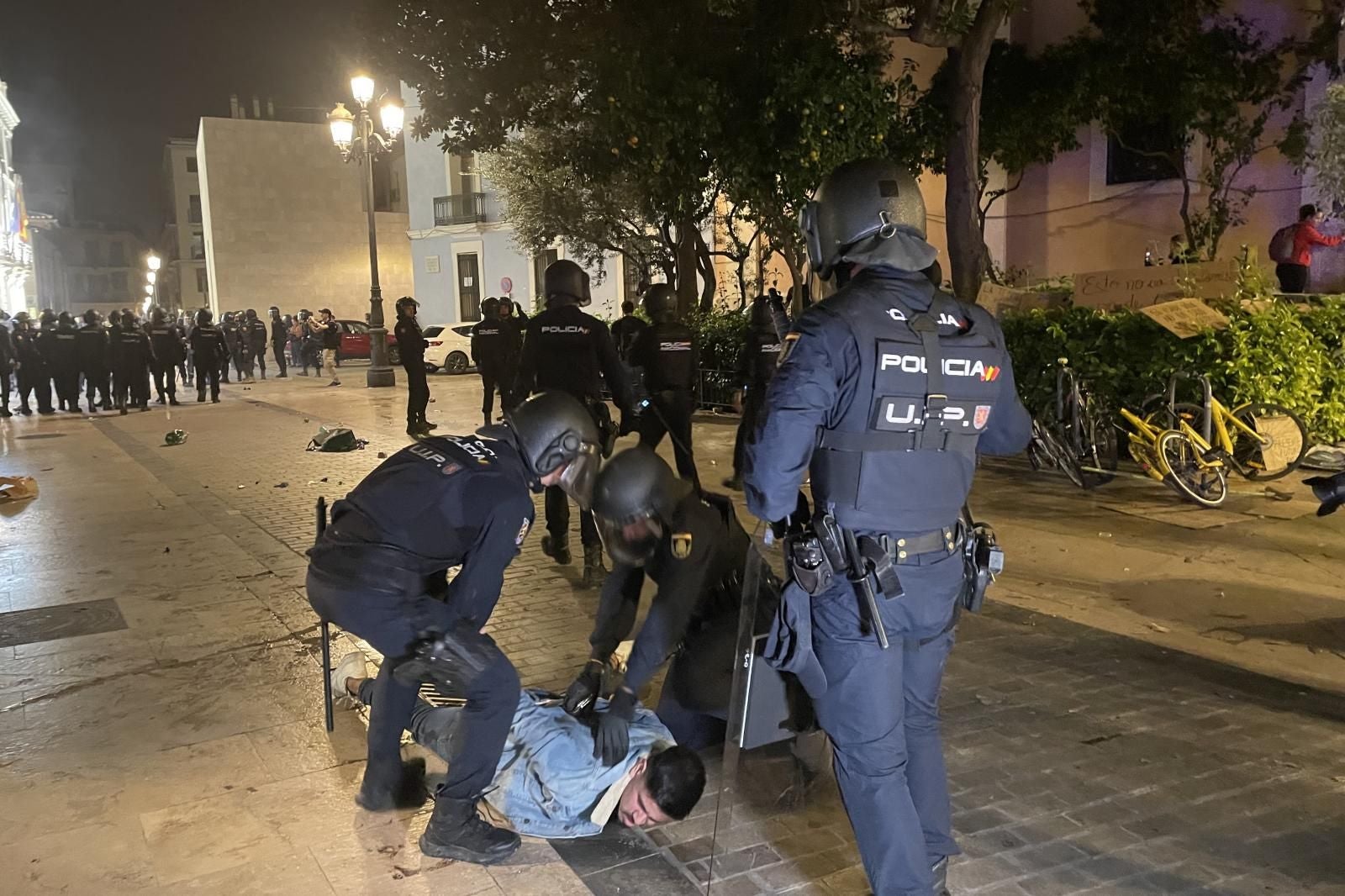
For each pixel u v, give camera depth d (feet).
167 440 43.60
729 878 9.80
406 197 150.10
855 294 8.09
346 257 149.28
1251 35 49.73
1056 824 10.65
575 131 52.01
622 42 37.24
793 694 9.39
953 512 8.31
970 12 36.73
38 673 15.67
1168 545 21.91
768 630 9.09
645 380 23.49
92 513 28.68
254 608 19.02
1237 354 27.61
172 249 223.30
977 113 38.52
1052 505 26.17
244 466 36.91
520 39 39.63
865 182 8.48
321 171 146.61
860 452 7.91
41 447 43.70
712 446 38.91
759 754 11.27
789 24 35.73
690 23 36.96
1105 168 58.23
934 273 9.78
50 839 10.67
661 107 36.68
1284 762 11.99
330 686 13.00
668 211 44.96
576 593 19.63
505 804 10.70
